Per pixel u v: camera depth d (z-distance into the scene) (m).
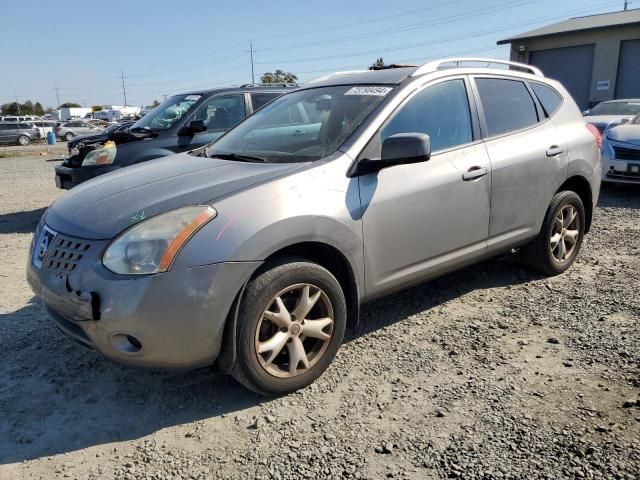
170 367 2.81
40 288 3.01
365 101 3.70
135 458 2.65
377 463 2.53
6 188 12.42
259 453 2.65
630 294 4.37
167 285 2.66
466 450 2.58
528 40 26.64
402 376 3.28
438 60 4.09
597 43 24.20
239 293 2.86
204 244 2.74
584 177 4.90
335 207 3.16
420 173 3.59
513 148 4.22
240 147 3.96
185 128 7.41
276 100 4.52
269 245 2.89
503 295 4.49
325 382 3.25
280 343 3.02
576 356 3.42
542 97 4.74
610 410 2.82
